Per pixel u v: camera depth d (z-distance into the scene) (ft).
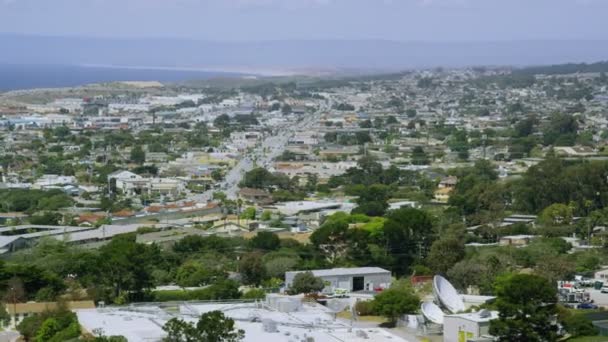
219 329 629.92
